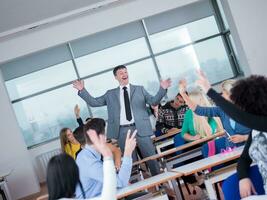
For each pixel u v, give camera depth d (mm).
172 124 7207
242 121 1840
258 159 2029
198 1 10477
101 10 9609
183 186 5395
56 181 1917
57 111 10391
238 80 1970
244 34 9766
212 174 2773
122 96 4863
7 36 9070
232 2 9766
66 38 9484
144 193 3029
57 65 10383
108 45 10461
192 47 10695
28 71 10305
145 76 10555
